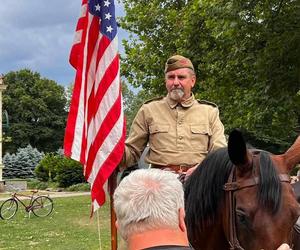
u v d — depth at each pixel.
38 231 16.23
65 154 5.66
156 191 1.92
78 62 5.80
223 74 17.09
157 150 4.40
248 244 3.10
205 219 3.47
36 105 72.88
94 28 5.77
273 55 15.28
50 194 29.56
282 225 3.02
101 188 5.24
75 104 5.74
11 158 47.34
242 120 16.52
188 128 4.36
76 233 15.70
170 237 1.88
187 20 18.19
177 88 4.36
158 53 22.22
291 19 15.07
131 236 1.89
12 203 19.61
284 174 3.23
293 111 15.93
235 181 3.29
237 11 14.82
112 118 5.39
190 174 3.74
